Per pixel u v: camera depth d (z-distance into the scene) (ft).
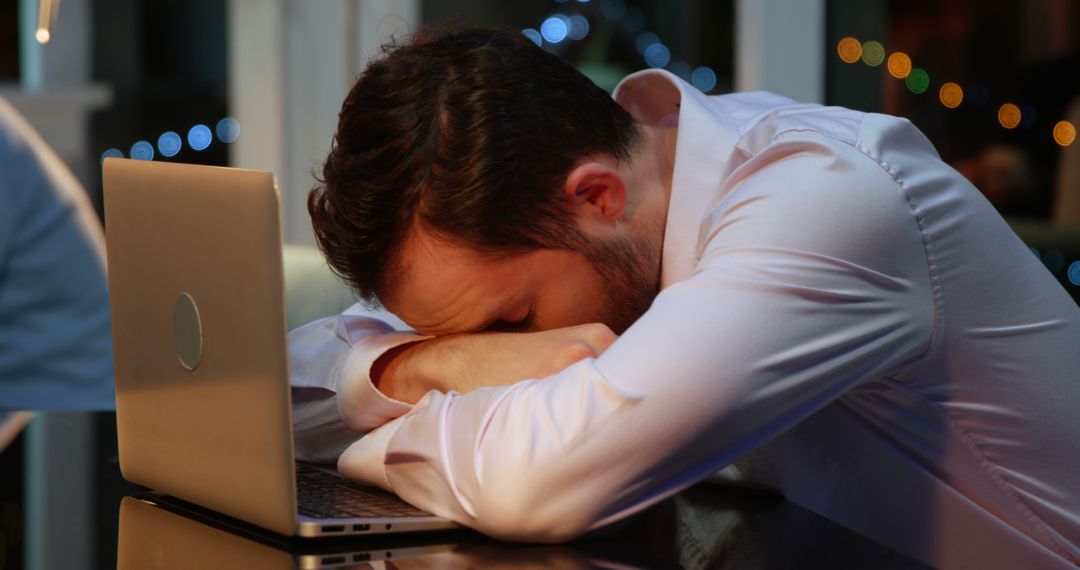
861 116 3.90
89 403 8.27
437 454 3.52
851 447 4.23
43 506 3.95
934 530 4.25
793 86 10.18
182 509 3.89
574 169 3.80
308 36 12.48
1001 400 4.01
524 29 12.35
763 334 3.38
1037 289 4.03
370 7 12.13
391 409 3.91
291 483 3.30
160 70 16.57
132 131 16.57
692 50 11.74
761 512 3.89
